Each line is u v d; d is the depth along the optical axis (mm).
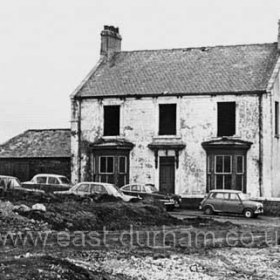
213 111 55031
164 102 56344
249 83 54875
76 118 58594
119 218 38344
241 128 54219
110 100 57688
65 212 35312
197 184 55125
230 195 50094
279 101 55438
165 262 24953
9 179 50250
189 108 55688
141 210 40781
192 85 56344
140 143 56719
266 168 53500
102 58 62531
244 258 27688
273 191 53750
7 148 62594
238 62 58094
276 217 50344
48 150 61094
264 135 53594
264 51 58812
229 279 22984
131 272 22562
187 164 55438
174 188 55656
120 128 57375
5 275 17859
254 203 49375
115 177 57094
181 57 60719
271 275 24297
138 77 59125
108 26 62906
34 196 39312
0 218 31391
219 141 54469
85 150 58219
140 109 56906
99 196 43562
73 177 58281
